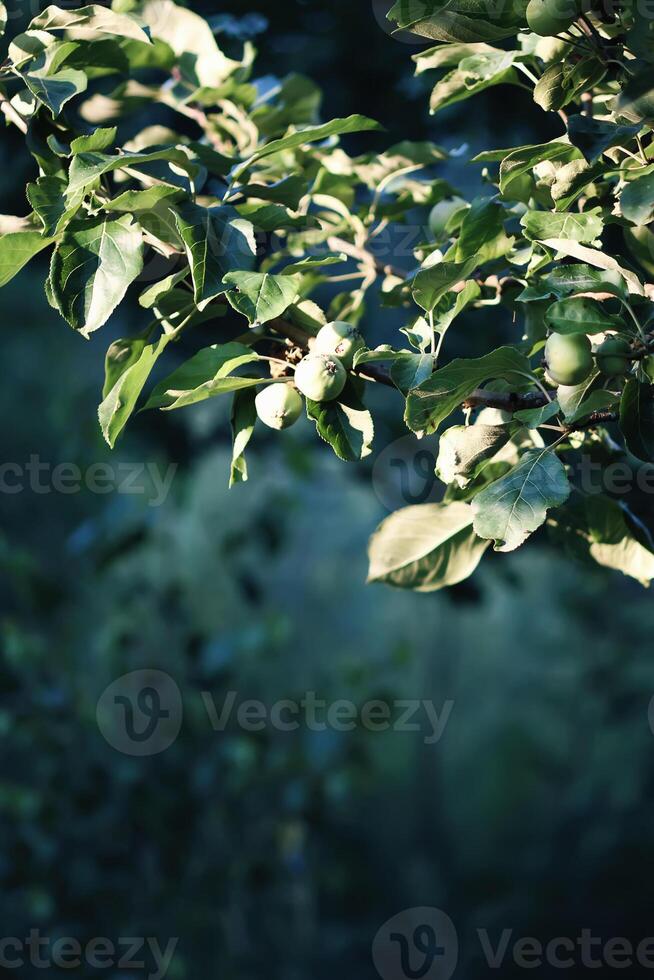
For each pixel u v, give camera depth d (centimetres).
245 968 666
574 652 1116
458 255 195
